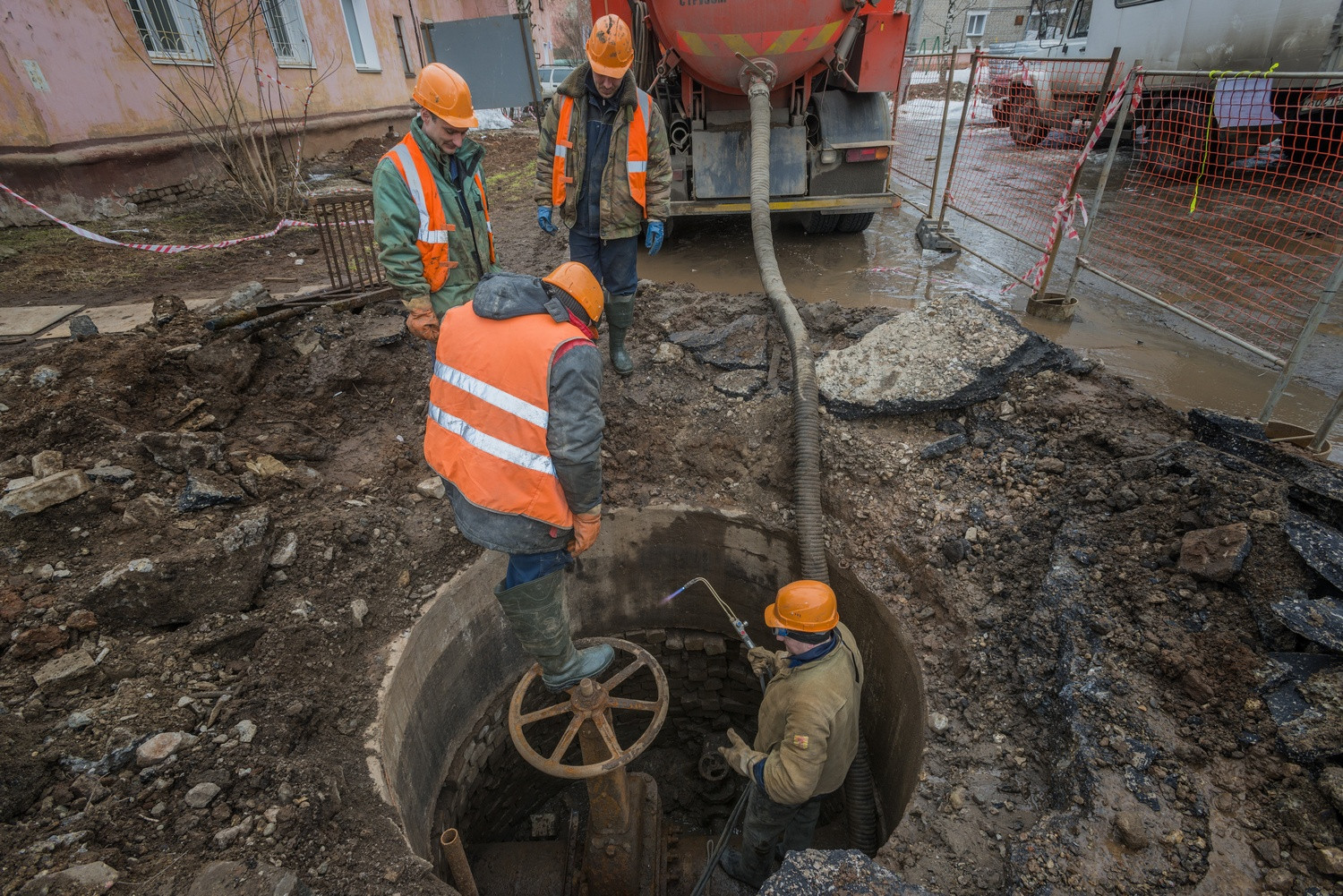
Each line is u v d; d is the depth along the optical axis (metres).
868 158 5.91
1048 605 2.68
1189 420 3.22
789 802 2.57
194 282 5.33
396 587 3.20
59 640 2.45
